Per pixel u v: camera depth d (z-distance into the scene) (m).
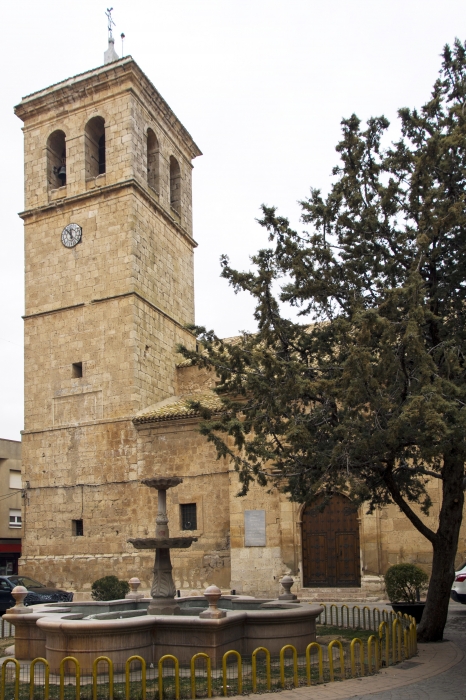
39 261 36.06
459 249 15.95
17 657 15.61
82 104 36.12
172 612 16.06
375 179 17.22
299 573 27.86
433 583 16.69
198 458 30.98
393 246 16.84
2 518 47.75
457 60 16.62
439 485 25.80
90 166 36.25
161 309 35.88
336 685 12.23
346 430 14.12
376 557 26.50
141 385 33.19
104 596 26.58
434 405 12.57
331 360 16.66
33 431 34.50
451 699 11.06
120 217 34.25
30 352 35.44
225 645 14.04
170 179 40.22
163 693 11.53
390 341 13.75
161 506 17.19
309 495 16.72
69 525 32.72
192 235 41.00
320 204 16.86
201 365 17.61
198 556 30.12
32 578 32.66
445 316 16.20
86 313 34.28
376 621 19.75
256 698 11.39
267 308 16.22
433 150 15.41
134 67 34.81
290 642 14.96
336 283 16.80
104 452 32.66
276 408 15.55
